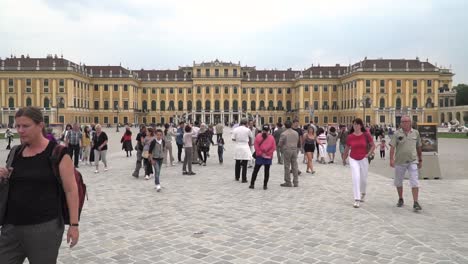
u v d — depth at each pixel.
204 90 133.00
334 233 8.91
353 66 119.31
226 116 133.25
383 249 7.83
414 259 7.27
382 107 107.69
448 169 21.02
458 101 151.88
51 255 4.44
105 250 7.77
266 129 14.51
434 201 12.48
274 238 8.53
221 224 9.66
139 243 8.20
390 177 18.06
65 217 4.63
